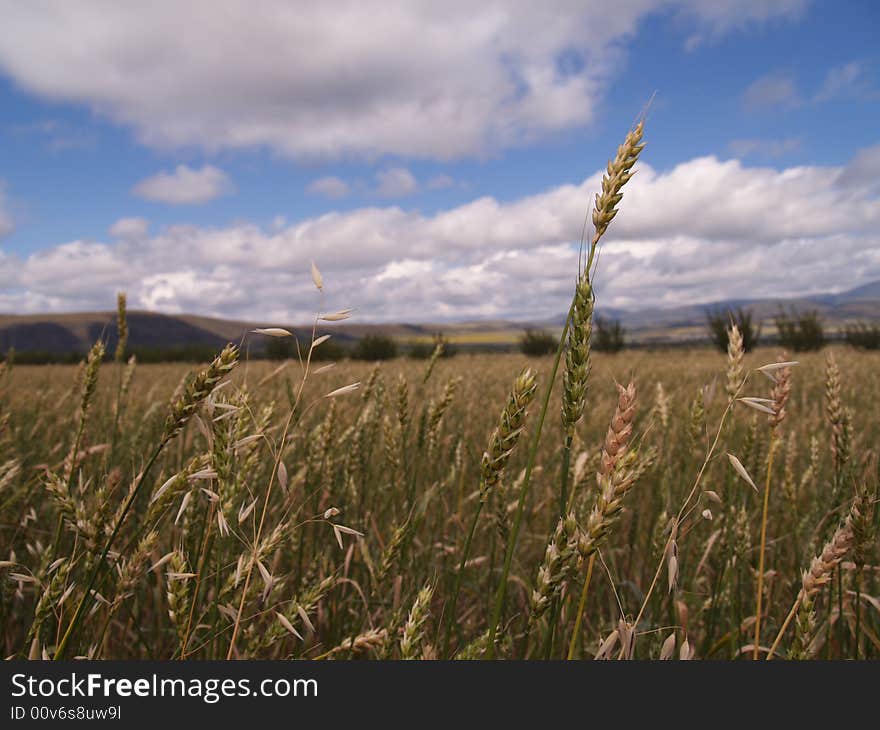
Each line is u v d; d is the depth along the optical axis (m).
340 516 3.19
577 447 3.01
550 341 40.19
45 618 1.88
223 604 2.11
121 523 1.73
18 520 3.27
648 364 18.59
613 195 1.46
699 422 3.07
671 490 3.26
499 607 1.45
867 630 2.38
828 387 2.54
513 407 1.50
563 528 1.48
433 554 3.57
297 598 2.12
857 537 1.90
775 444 1.92
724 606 2.99
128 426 4.38
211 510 2.10
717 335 31.59
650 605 2.73
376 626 2.77
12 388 6.74
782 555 3.44
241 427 2.05
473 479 4.27
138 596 2.74
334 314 1.62
